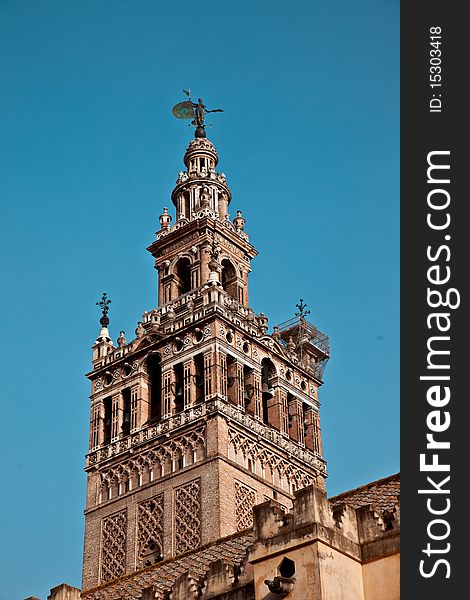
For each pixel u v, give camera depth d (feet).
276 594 138.82
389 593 138.82
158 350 355.77
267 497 331.16
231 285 383.65
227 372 342.64
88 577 333.42
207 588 152.46
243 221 401.49
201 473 322.55
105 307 386.73
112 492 343.87
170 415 339.77
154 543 323.78
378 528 143.23
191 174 407.85
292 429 359.25
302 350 382.22
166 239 388.37
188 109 430.61
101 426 359.05
